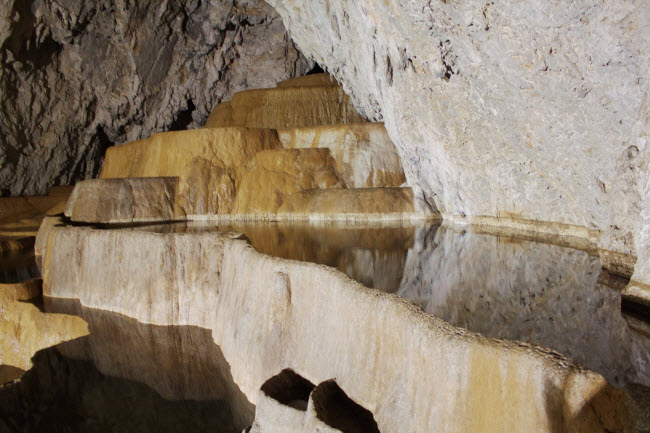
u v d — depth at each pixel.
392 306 4.80
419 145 12.23
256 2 21.69
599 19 6.21
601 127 7.39
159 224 14.77
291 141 17.20
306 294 6.37
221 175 16.39
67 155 22.28
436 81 10.06
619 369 3.84
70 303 11.59
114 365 9.57
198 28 21.78
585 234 9.12
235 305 8.28
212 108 24.55
